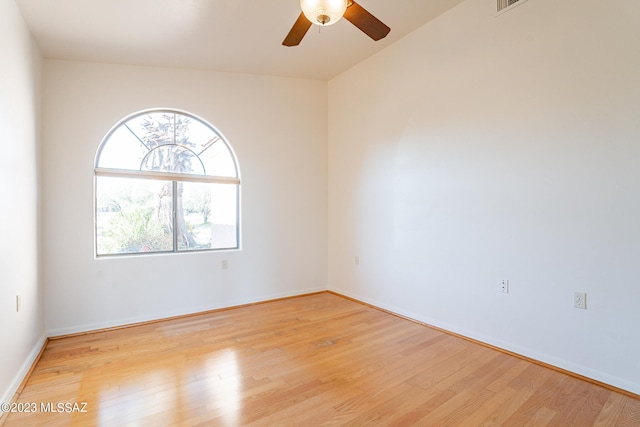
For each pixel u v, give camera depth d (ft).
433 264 10.29
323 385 6.94
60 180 10.07
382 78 11.89
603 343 6.87
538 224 7.82
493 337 8.77
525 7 7.93
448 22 9.62
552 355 7.64
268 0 8.30
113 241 11.08
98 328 10.43
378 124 12.17
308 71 13.30
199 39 10.00
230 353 8.51
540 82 7.71
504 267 8.48
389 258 11.87
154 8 8.37
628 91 6.45
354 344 9.04
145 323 10.89
